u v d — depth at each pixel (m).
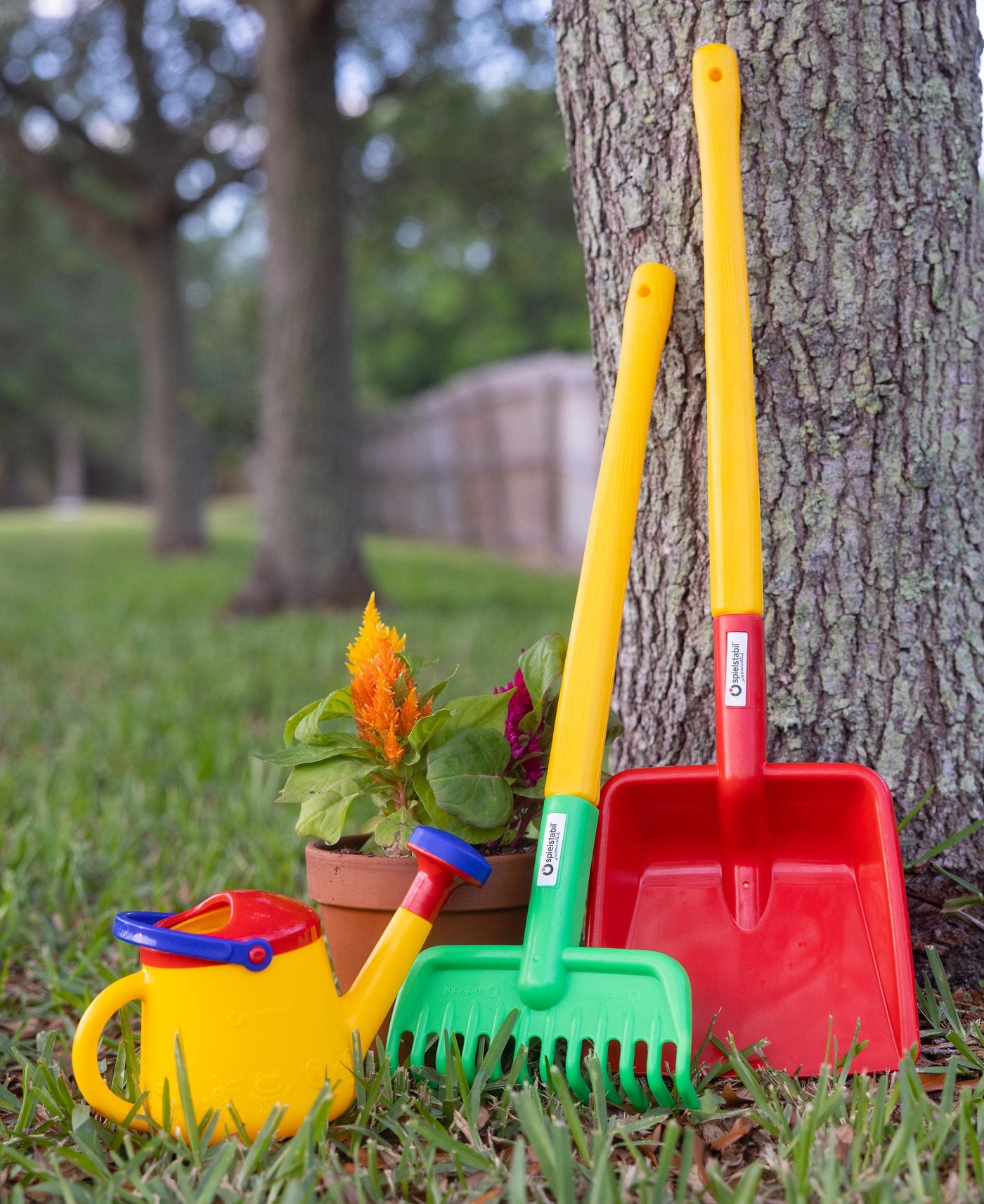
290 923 1.36
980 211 1.79
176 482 14.02
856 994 1.50
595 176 1.87
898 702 1.77
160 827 2.90
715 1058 1.49
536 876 1.46
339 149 7.41
